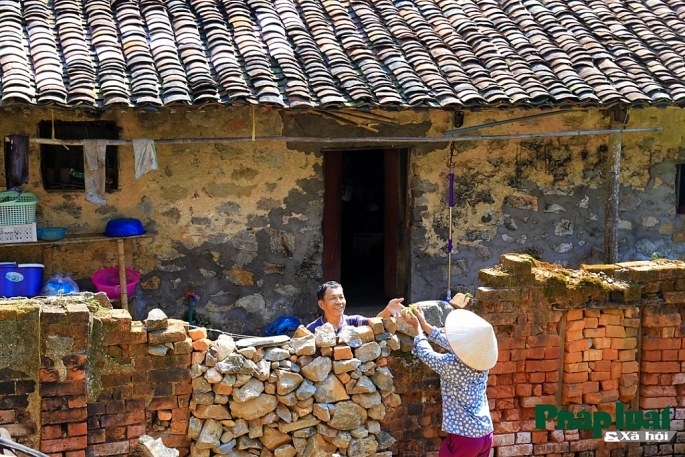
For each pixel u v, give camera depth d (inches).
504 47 318.3
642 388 228.5
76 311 185.2
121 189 305.1
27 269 284.8
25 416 185.3
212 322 319.6
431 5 343.6
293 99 267.7
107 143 267.3
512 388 219.8
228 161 313.4
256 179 317.4
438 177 335.9
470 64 304.8
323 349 200.7
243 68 280.8
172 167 308.8
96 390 191.0
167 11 308.5
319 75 281.9
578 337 221.6
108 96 253.9
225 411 195.6
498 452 220.4
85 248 303.4
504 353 217.6
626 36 335.9
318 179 324.8
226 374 193.2
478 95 282.0
